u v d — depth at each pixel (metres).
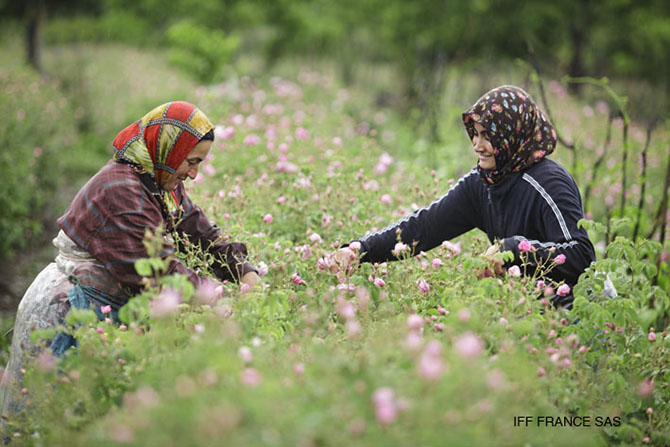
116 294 7.27
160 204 7.37
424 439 4.31
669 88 31.02
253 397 4.38
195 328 5.73
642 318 7.52
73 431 5.32
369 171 13.98
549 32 43.69
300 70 44.62
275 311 6.45
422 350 4.80
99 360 5.57
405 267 7.67
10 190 18.44
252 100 23.91
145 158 7.11
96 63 41.22
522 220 7.68
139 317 5.87
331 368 4.73
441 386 4.47
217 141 14.18
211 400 4.45
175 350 5.58
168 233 7.73
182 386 4.45
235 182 12.02
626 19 45.00
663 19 45.59
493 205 7.99
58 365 5.66
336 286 7.07
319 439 4.27
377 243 8.36
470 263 6.70
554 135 7.80
